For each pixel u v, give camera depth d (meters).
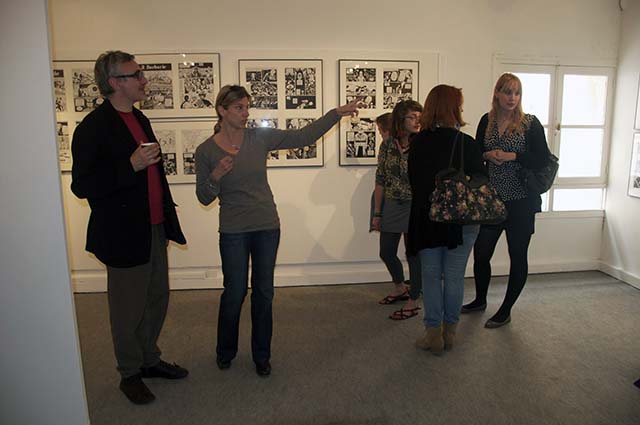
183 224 4.02
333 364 2.67
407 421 2.14
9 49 1.57
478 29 4.04
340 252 4.13
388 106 4.02
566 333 3.03
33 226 1.66
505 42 4.08
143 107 3.88
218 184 2.32
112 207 2.13
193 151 3.94
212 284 4.07
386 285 4.07
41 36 1.57
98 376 2.59
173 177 3.95
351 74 3.95
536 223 4.30
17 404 1.76
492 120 3.05
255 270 2.46
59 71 3.81
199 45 3.86
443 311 2.77
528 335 3.01
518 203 2.98
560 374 2.53
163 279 2.46
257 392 2.40
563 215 4.31
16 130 1.61
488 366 2.62
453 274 2.67
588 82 4.22
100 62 2.15
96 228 2.16
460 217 2.44
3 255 1.67
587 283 4.02
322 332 3.10
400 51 3.99
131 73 2.16
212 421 2.17
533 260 4.34
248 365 2.68
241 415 2.21
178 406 2.29
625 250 4.10
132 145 2.19
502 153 2.89
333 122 2.49
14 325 1.71
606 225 4.32
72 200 3.92
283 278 4.08
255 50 3.88
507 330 3.08
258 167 2.39
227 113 2.32
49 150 1.62
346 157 4.03
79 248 3.97
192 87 3.88
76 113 3.85
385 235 3.35
